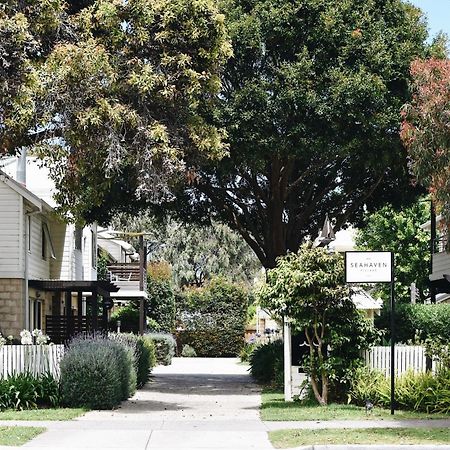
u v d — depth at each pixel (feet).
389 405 61.87
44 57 69.77
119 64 70.18
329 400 66.23
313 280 63.52
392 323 59.57
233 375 116.16
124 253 190.29
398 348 65.21
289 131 83.10
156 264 199.82
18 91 64.18
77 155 71.51
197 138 73.31
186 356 189.06
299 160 93.71
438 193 64.28
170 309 191.72
